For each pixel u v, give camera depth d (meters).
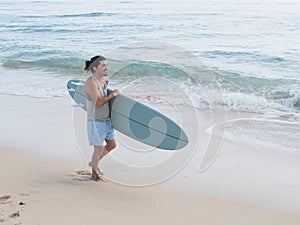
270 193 4.01
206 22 20.34
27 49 15.11
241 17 21.38
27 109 7.44
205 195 3.94
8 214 3.22
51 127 6.25
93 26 20.69
